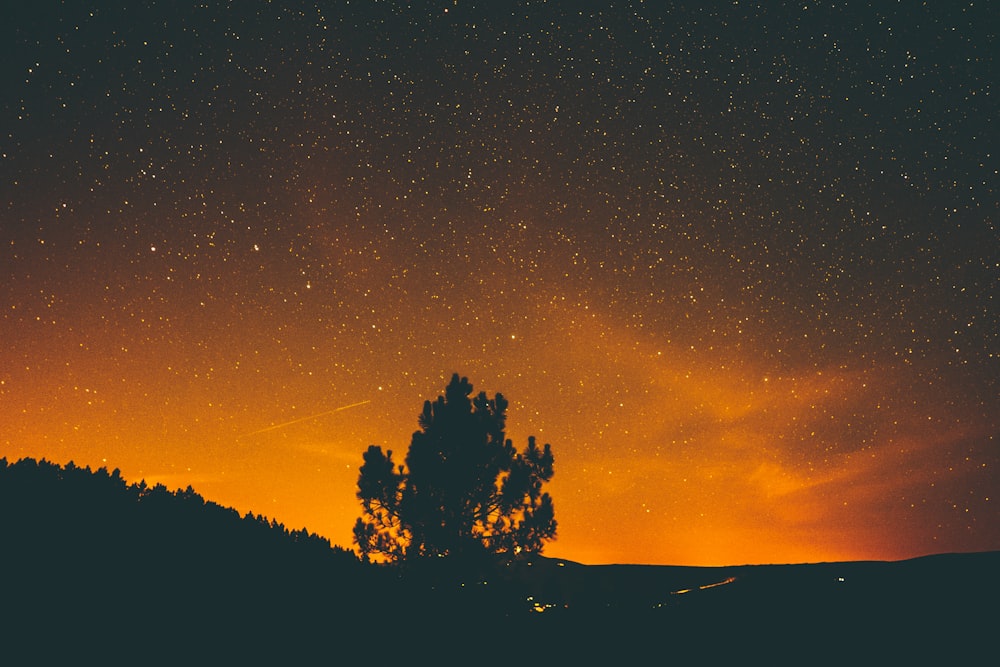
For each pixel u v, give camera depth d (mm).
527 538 16391
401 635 10523
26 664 6676
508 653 11211
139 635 7777
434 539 15727
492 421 16953
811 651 14758
